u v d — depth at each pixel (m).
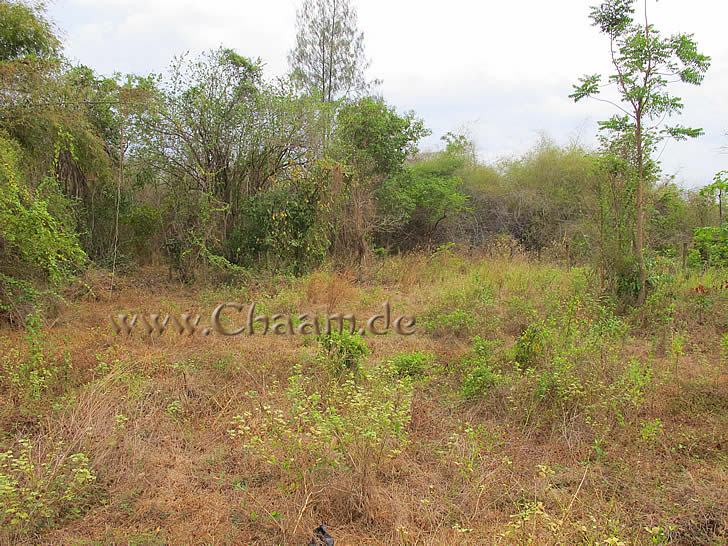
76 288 8.95
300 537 3.28
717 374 5.48
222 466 4.06
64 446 3.97
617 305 7.99
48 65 8.29
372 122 15.30
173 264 11.19
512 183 18.16
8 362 5.41
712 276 9.01
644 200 8.47
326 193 11.69
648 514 3.45
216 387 5.38
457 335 7.36
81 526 3.37
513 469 4.05
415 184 16.64
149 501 3.62
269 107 11.74
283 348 6.66
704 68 7.23
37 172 8.27
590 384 4.93
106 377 5.04
